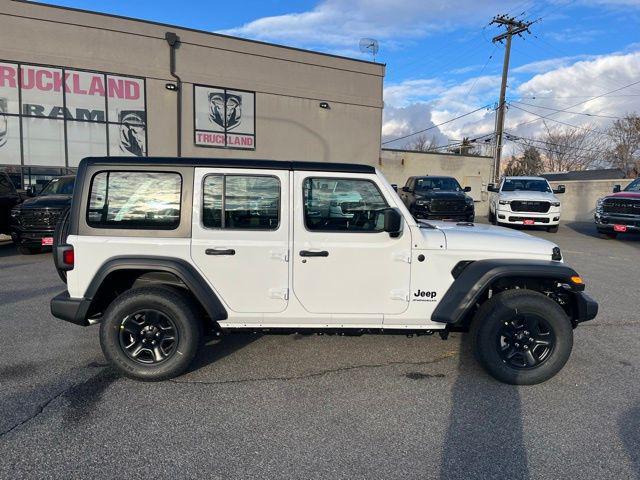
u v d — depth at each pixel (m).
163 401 3.42
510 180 15.98
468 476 2.57
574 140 47.44
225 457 2.73
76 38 14.52
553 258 3.85
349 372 3.97
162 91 15.83
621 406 3.40
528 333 3.74
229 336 4.83
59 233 3.99
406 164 24.38
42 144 14.52
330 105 19.11
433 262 3.79
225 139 17.11
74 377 3.80
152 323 3.72
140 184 3.71
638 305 6.21
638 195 12.52
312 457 2.74
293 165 3.76
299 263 3.74
